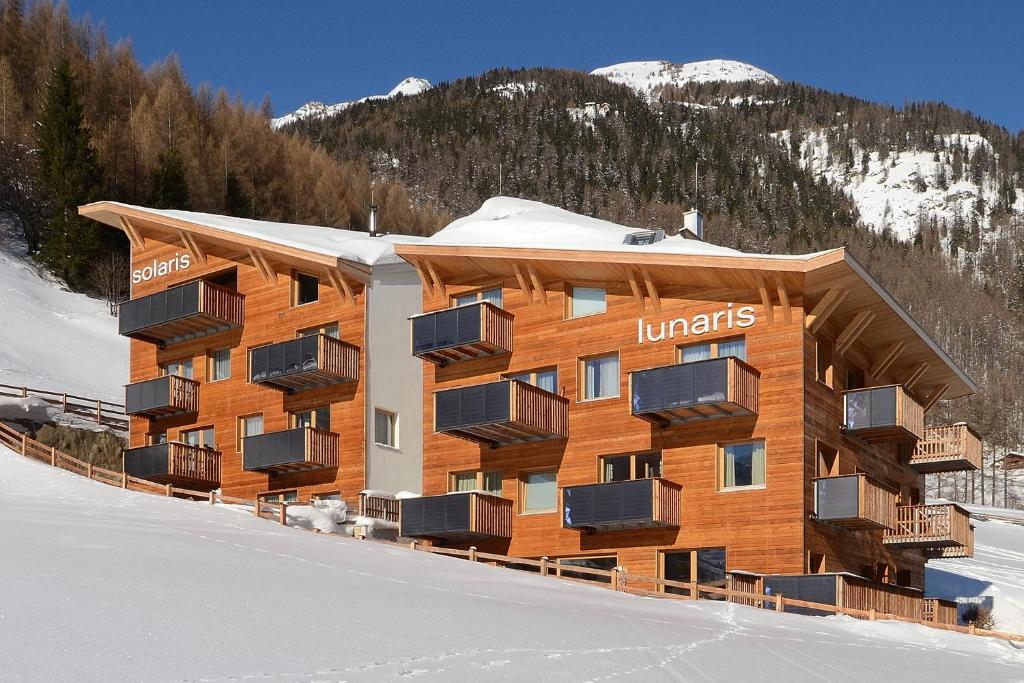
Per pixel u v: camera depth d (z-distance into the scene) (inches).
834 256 1099.3
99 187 2854.3
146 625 565.6
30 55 3631.9
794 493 1142.3
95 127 3319.4
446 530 1275.8
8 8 3690.9
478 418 1253.1
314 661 531.8
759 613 951.0
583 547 1259.8
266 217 3737.7
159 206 3048.7
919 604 1238.3
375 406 1457.9
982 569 1985.7
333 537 1099.3
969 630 981.8
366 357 1455.5
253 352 1491.1
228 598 660.7
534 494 1317.7
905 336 1317.7
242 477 1536.7
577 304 1316.4
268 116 5034.5
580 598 895.1
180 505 1169.4
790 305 1177.4
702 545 1186.6
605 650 641.0
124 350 2391.7
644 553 1222.3
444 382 1387.8
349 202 4557.1
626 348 1266.0
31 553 738.8
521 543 1304.1
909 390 1502.2
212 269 1621.6
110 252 2760.8
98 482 1309.1
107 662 491.2
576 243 1333.7
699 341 1219.9
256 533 1024.9
